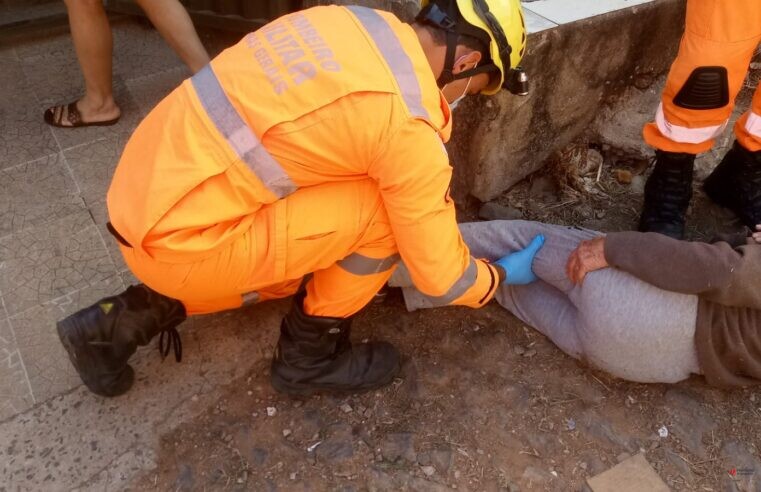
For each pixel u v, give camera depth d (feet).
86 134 8.63
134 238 4.33
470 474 5.57
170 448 5.69
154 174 4.29
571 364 6.36
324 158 4.26
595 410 6.00
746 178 7.10
